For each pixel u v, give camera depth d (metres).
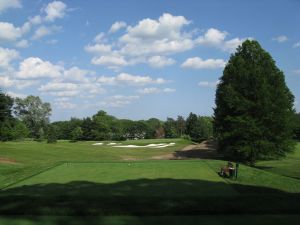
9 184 25.05
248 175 29.42
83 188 23.33
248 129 50.22
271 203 13.34
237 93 51.88
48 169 31.55
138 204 13.45
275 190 24.67
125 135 154.75
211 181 26.34
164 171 30.72
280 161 59.41
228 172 28.70
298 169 48.16
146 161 36.62
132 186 23.98
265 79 51.47
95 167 32.84
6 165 37.50
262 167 50.94
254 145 50.75
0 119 100.38
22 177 27.89
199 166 33.28
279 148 51.38
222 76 55.91
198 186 24.20
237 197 14.20
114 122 145.38
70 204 13.55
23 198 14.48
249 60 54.06
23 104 142.62
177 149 78.75
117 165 34.06
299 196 14.45
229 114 53.97
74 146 74.69
